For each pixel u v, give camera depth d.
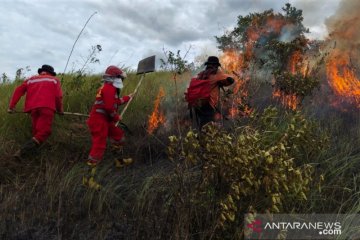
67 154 5.46
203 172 3.47
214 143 3.24
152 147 5.56
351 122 5.63
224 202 3.12
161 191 4.09
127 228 3.67
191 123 5.92
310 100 6.14
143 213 3.86
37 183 4.62
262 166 3.07
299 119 3.84
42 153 5.35
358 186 4.03
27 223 3.81
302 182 3.06
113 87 4.98
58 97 5.62
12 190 4.49
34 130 5.55
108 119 5.06
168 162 5.11
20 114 5.98
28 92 5.48
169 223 3.49
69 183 4.50
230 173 3.19
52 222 3.82
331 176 4.12
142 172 4.92
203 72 5.43
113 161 5.29
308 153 4.18
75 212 3.99
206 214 3.41
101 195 4.21
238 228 3.22
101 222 3.81
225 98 5.45
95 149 4.93
